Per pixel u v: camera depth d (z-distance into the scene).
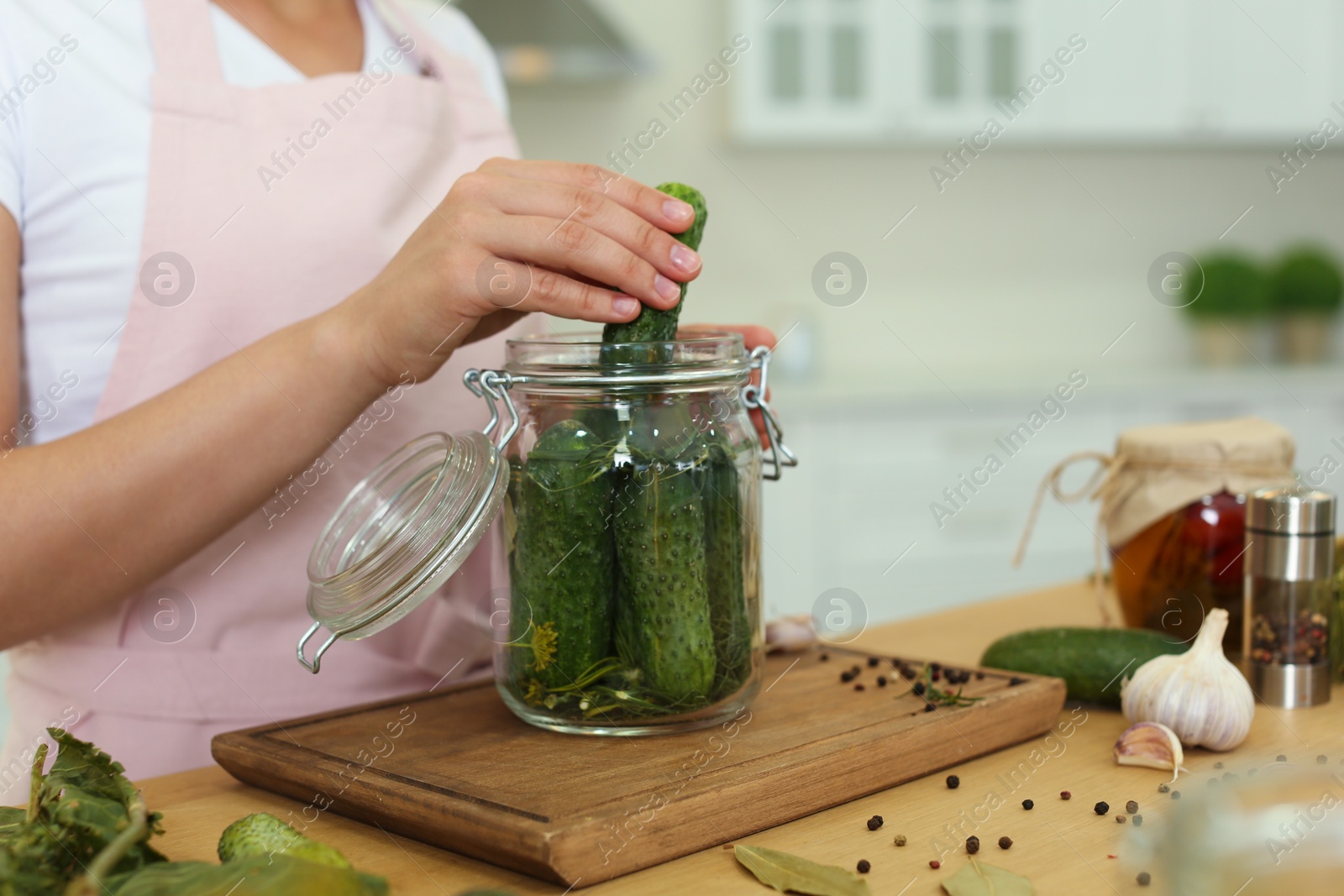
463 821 0.55
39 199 0.88
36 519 0.73
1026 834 0.59
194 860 0.55
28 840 0.49
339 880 0.44
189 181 0.91
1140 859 0.53
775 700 0.75
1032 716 0.75
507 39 2.47
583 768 0.62
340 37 1.08
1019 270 3.15
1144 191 3.21
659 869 0.55
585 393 0.66
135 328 0.91
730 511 0.67
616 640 0.67
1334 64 2.92
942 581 2.62
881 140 2.92
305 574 0.95
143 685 0.91
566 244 0.65
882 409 2.56
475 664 1.03
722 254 2.98
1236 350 3.10
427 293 0.69
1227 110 2.90
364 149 0.99
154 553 0.76
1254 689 0.83
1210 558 0.90
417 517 0.63
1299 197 3.30
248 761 0.67
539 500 0.66
